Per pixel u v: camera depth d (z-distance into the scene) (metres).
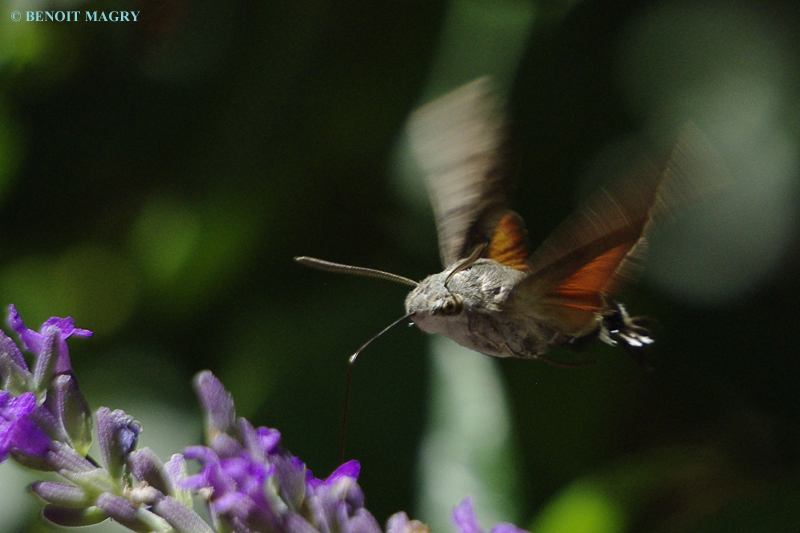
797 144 1.10
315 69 1.12
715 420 1.11
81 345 1.13
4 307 1.14
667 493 1.10
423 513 1.09
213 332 1.12
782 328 1.10
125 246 1.14
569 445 1.11
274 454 1.03
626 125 1.11
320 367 1.11
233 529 1.03
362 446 1.10
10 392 1.04
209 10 1.12
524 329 1.06
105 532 1.08
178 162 1.13
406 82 1.12
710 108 1.10
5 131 1.13
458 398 1.10
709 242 1.10
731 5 1.11
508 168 1.08
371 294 1.11
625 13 1.11
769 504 1.09
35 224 1.14
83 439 1.04
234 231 1.12
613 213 1.04
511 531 1.03
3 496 1.10
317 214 1.12
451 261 1.07
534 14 1.11
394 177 1.11
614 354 1.11
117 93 1.13
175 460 1.04
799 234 1.10
